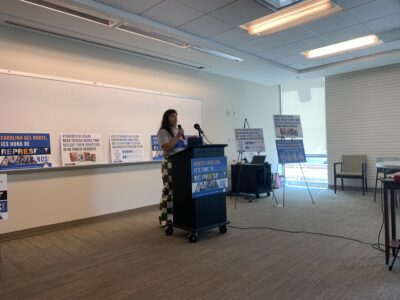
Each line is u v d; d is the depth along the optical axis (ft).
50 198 13.46
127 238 11.90
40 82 13.19
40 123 13.12
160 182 17.75
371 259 9.09
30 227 12.84
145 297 7.20
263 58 18.67
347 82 22.31
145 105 16.96
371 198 19.04
